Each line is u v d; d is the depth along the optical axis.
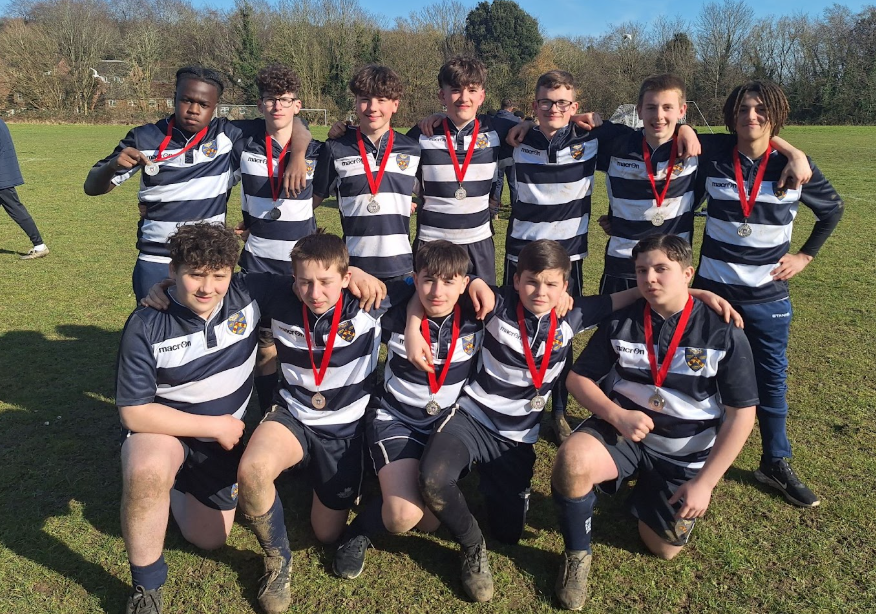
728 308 2.66
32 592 2.63
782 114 3.08
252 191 3.69
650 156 3.47
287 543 2.62
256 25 48.50
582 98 42.75
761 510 3.18
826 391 4.38
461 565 2.69
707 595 2.64
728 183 3.24
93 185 3.54
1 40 41.66
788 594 2.63
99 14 52.00
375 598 2.63
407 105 42.50
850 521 3.07
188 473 2.77
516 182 3.85
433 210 3.94
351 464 2.87
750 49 43.09
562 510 2.58
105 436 3.84
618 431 2.74
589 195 3.79
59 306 6.08
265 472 2.44
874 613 2.52
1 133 7.17
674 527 2.75
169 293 2.66
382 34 45.59
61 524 3.05
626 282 3.63
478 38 50.00
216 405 2.74
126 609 2.50
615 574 2.77
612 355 2.83
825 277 7.05
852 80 41.28
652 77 3.39
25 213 7.56
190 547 2.93
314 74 43.28
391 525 2.62
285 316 2.81
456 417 2.86
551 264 2.68
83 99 43.12
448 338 2.84
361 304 2.80
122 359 2.52
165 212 3.54
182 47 50.25
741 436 2.60
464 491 3.46
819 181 3.20
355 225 3.75
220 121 3.71
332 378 2.83
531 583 2.72
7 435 3.80
